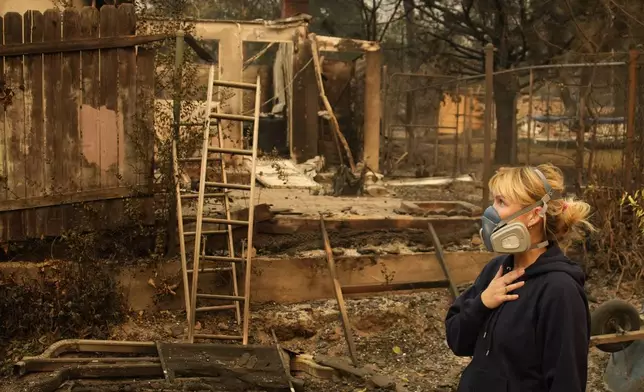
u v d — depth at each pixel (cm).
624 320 505
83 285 619
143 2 691
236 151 652
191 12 1326
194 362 545
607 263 735
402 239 741
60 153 644
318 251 709
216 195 674
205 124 645
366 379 552
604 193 759
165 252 668
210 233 668
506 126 1861
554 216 262
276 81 1894
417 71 2127
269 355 566
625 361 530
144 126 653
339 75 1725
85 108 646
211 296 609
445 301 687
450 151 2042
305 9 1709
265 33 1378
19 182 639
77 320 605
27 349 575
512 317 254
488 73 801
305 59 1447
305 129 1495
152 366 538
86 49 638
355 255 704
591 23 1439
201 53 729
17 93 634
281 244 708
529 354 250
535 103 2333
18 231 642
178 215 632
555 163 1617
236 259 636
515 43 1856
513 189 260
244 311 609
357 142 1666
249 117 663
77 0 924
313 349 622
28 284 611
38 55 636
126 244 663
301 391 532
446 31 2108
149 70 653
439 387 558
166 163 657
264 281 675
